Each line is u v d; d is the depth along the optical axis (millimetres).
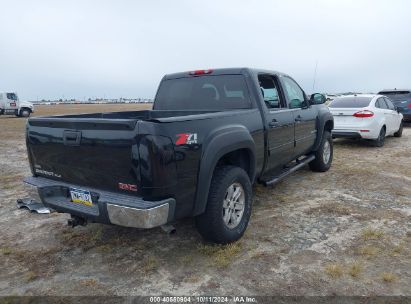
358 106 9367
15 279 3051
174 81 4949
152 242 3699
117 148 2793
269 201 4977
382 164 7375
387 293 2732
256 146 4027
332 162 7680
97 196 2994
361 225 4047
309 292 2760
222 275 3031
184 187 2922
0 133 15180
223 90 4457
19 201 4012
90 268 3207
